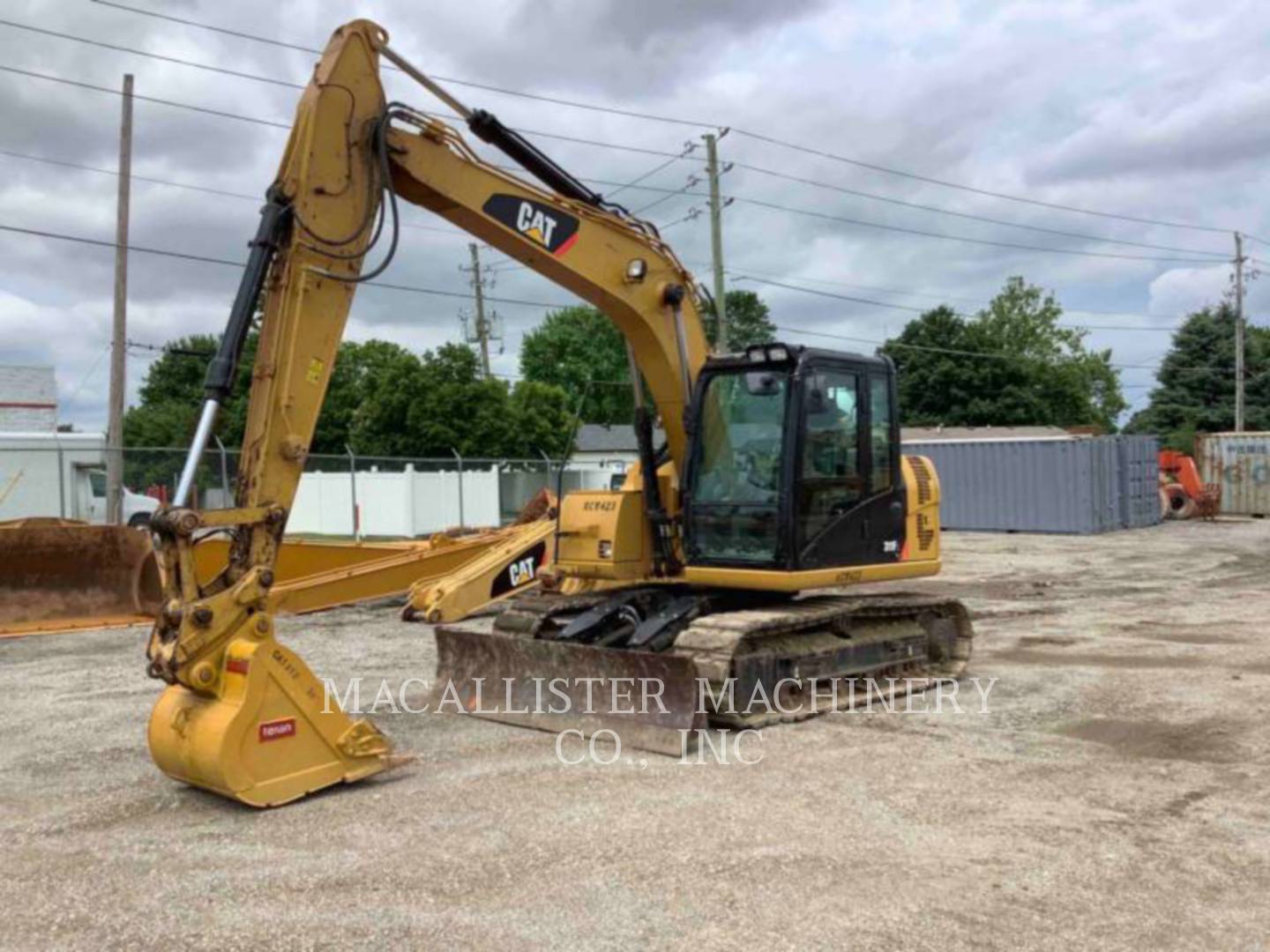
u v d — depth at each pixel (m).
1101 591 16.39
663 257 8.86
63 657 11.25
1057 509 28.00
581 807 6.01
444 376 41.72
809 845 5.39
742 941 4.34
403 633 12.59
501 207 7.71
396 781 6.56
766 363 8.35
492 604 14.19
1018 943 4.32
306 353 6.57
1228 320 61.06
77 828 5.82
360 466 33.72
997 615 13.80
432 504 28.44
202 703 6.13
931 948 4.27
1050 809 5.98
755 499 8.31
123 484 23.25
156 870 5.17
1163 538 26.75
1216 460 35.22
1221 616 13.56
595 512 9.12
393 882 4.97
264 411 6.43
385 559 14.24
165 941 4.39
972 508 29.80
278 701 6.14
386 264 6.83
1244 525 30.92
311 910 4.68
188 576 6.00
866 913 4.59
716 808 5.98
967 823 5.74
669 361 8.86
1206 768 6.82
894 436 9.11
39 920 4.62
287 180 6.61
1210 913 4.61
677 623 8.31
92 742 7.69
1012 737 7.59
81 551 13.53
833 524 8.46
